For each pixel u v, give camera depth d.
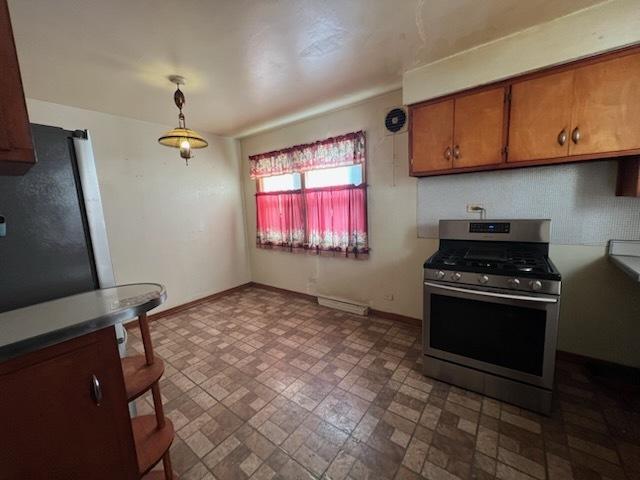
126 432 1.05
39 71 1.94
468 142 1.99
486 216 2.30
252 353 2.45
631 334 1.90
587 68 1.57
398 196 2.76
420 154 2.20
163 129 3.32
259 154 3.90
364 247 3.03
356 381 2.01
